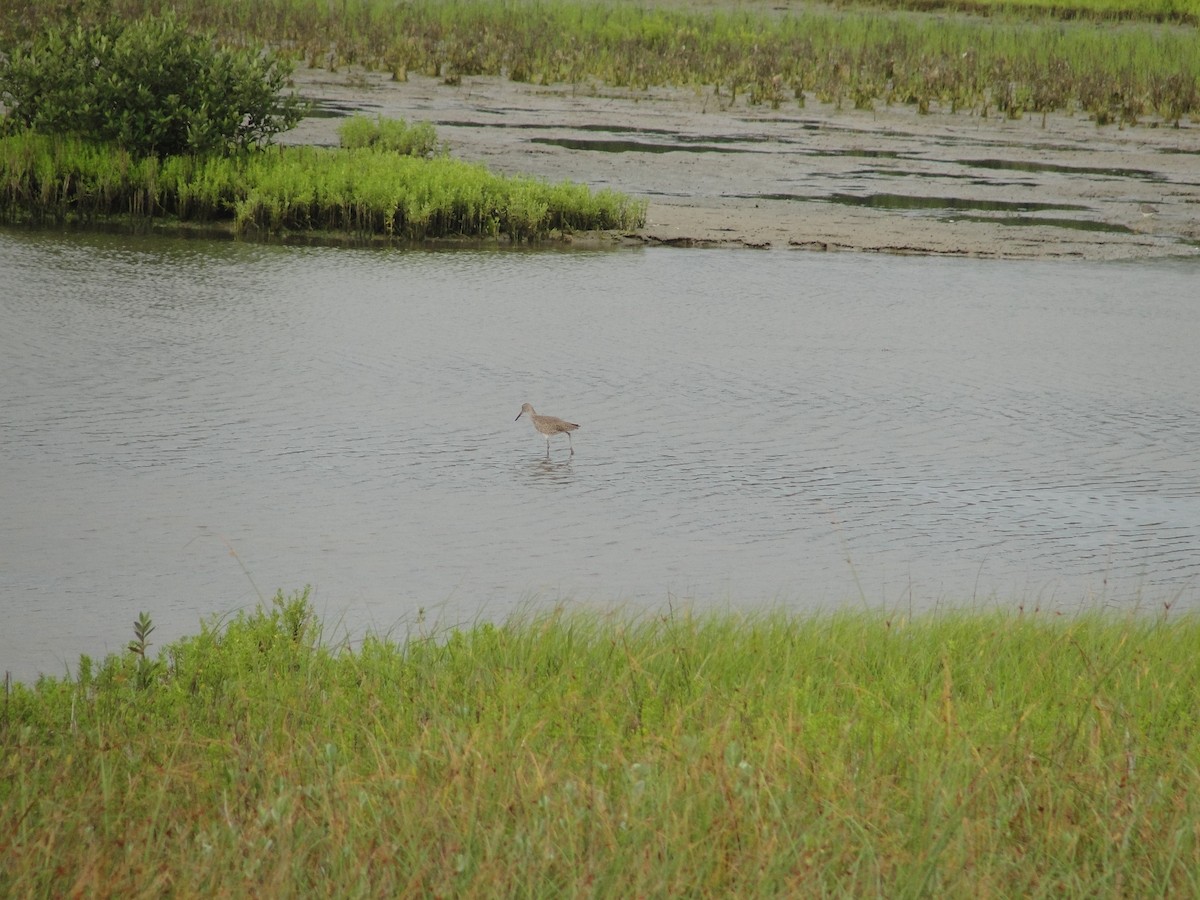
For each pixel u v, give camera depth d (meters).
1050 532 26.19
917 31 111.75
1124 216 61.88
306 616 16.81
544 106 83.81
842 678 14.57
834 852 10.41
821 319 43.34
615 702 13.78
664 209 58.56
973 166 72.69
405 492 26.59
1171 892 10.19
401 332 39.34
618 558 23.64
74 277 43.81
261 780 11.81
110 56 56.38
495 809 11.01
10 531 23.41
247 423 30.47
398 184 53.19
